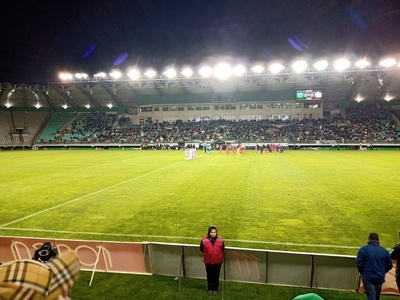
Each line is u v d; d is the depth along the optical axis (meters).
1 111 72.56
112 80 59.69
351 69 52.28
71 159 40.50
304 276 7.33
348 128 62.09
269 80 61.97
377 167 28.56
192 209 14.52
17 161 38.19
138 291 7.39
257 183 20.72
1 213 14.47
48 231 11.96
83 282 7.80
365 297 6.98
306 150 55.28
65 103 76.19
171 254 7.99
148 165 32.31
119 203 15.95
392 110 65.69
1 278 1.44
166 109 74.50
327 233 11.09
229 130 66.75
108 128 73.25
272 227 11.80
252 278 7.57
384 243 10.20
